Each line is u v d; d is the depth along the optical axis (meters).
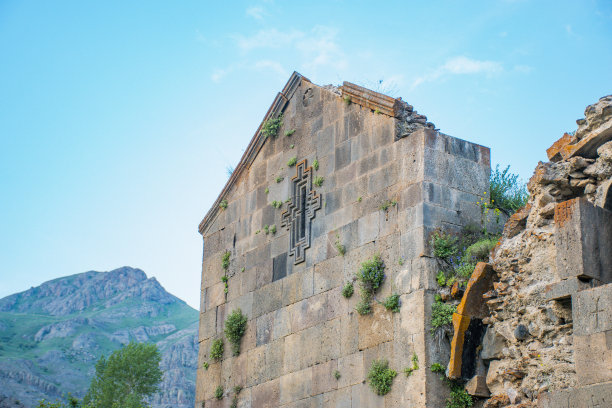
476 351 15.55
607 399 12.64
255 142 22.62
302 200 20.42
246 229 22.33
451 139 17.55
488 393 15.26
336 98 20.09
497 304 15.30
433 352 15.76
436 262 16.45
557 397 13.37
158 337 179.75
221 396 21.28
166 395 121.75
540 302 14.41
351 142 19.20
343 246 18.53
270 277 20.81
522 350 14.64
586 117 14.90
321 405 17.94
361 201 18.41
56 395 122.25
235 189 23.27
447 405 15.41
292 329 19.52
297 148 21.08
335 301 18.39
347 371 17.48
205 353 22.45
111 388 42.62
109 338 167.00
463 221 17.03
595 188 14.57
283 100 22.00
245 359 20.88
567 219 14.04
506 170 18.53
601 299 13.16
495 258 15.67
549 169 15.10
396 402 16.06
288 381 19.14
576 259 13.70
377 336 16.97
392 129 18.09
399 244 17.06
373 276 17.30
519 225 15.55
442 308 15.98
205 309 23.02
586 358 13.11
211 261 23.42
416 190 17.00
